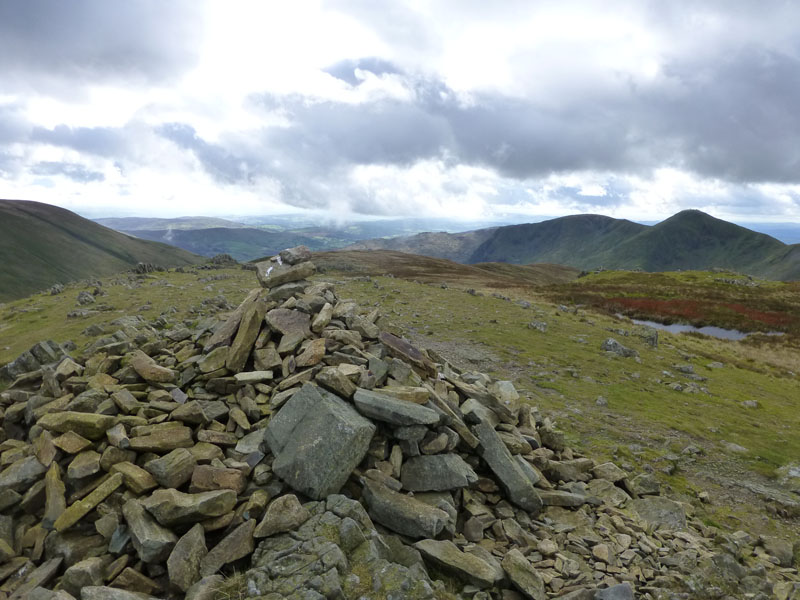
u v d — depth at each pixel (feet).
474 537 32.12
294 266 59.06
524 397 77.46
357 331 47.62
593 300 264.31
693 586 29.14
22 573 25.43
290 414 34.06
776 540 39.55
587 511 39.37
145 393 39.63
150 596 23.35
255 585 22.52
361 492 31.71
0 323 127.75
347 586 22.50
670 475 54.60
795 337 198.49
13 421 40.34
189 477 30.01
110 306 130.11
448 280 342.85
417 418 34.14
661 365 115.34
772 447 66.90
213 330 51.98
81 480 29.76
